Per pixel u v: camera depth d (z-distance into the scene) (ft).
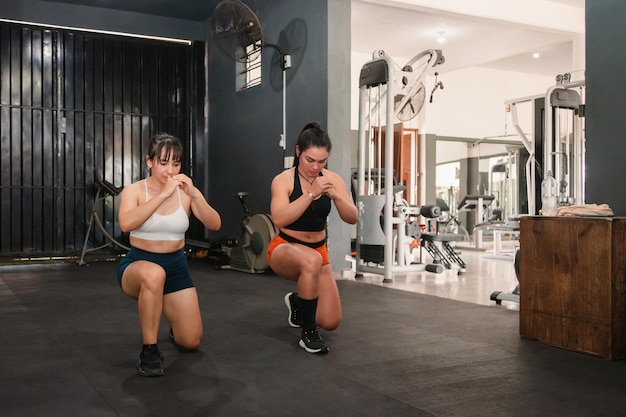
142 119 26.73
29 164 24.56
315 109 18.33
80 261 21.54
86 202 25.58
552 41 28.07
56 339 9.41
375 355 8.33
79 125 25.46
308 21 18.83
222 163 25.54
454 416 5.91
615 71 10.77
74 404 6.24
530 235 9.41
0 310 12.11
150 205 7.25
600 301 8.34
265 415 5.92
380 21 27.45
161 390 6.72
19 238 24.36
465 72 35.40
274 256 8.90
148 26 26.71
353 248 21.58
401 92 20.86
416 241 22.31
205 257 23.85
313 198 8.13
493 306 12.52
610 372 7.61
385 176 16.61
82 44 25.54
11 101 24.26
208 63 27.22
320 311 9.21
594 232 8.43
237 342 9.13
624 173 10.59
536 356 8.38
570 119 25.57
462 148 37.88
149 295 7.43
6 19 24.22
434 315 11.44
